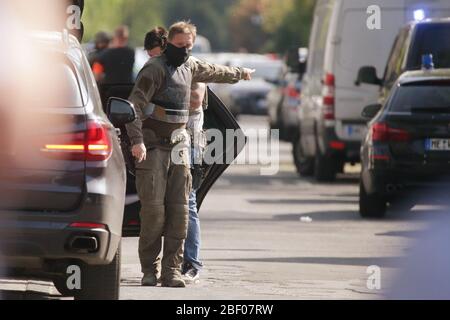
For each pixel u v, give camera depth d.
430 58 44.22
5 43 22.52
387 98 42.41
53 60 22.72
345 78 55.66
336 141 55.81
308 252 33.94
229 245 35.41
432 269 30.67
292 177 62.56
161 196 27.41
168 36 27.12
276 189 55.25
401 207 45.72
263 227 40.19
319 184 57.84
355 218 43.12
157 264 27.94
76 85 22.72
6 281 28.00
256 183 58.75
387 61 50.41
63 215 22.22
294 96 72.75
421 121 41.25
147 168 27.19
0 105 22.19
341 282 28.62
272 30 195.88
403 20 54.59
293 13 159.88
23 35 22.72
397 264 31.62
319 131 56.94
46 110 22.36
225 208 46.56
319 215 44.12
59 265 22.62
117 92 29.11
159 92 27.08
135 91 26.92
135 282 28.38
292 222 41.81
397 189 41.53
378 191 41.72
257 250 34.31
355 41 55.44
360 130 55.62
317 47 59.91
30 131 22.27
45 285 27.70
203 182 28.95
